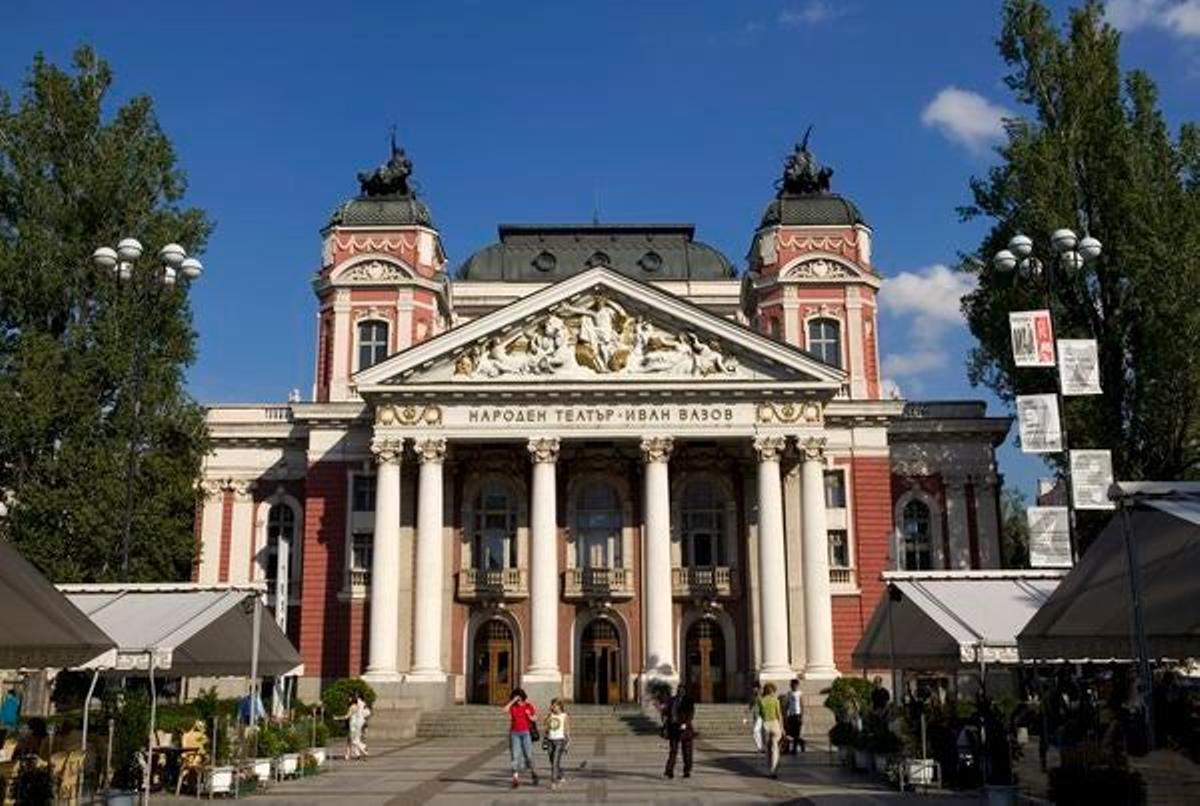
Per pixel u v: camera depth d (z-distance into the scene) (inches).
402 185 2161.7
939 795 869.2
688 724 1024.9
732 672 1844.2
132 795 780.6
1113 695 968.3
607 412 1769.2
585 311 1797.5
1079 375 1045.8
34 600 624.1
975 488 2053.4
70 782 780.6
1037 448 1037.2
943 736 923.4
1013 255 1219.2
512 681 1855.3
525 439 1765.5
